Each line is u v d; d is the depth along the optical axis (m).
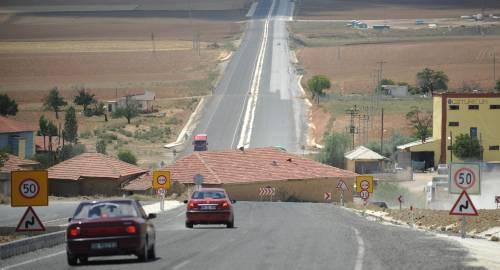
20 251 47.72
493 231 63.00
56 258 45.12
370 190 103.88
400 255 42.47
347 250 45.25
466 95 193.25
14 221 82.19
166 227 69.06
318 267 37.38
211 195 67.19
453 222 71.31
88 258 43.28
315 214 90.56
